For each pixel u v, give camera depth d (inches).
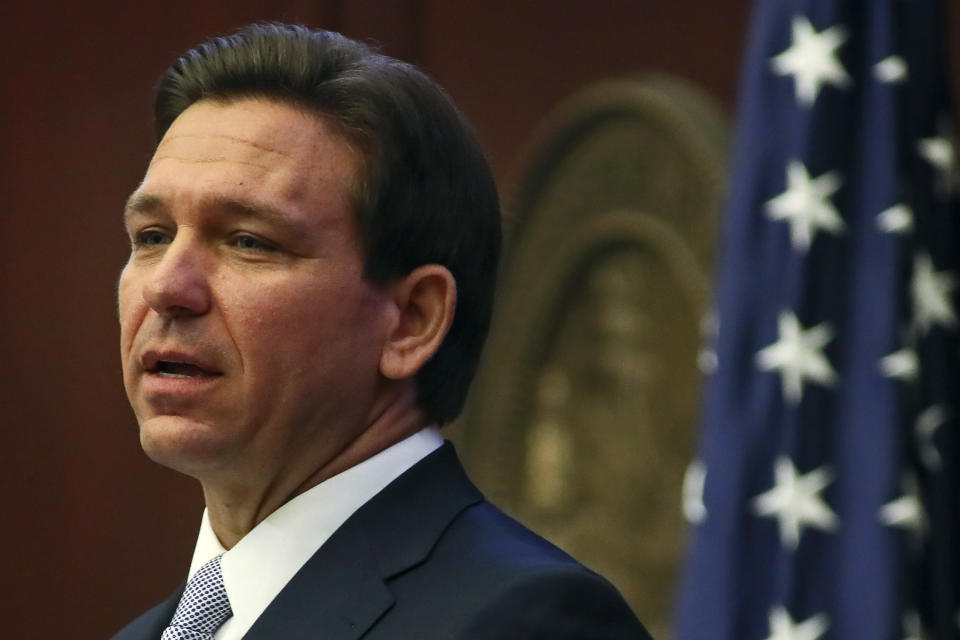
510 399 663.1
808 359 424.5
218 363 232.7
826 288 429.1
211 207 234.7
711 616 424.2
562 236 650.2
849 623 405.1
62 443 788.6
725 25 639.1
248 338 232.5
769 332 434.9
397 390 249.1
